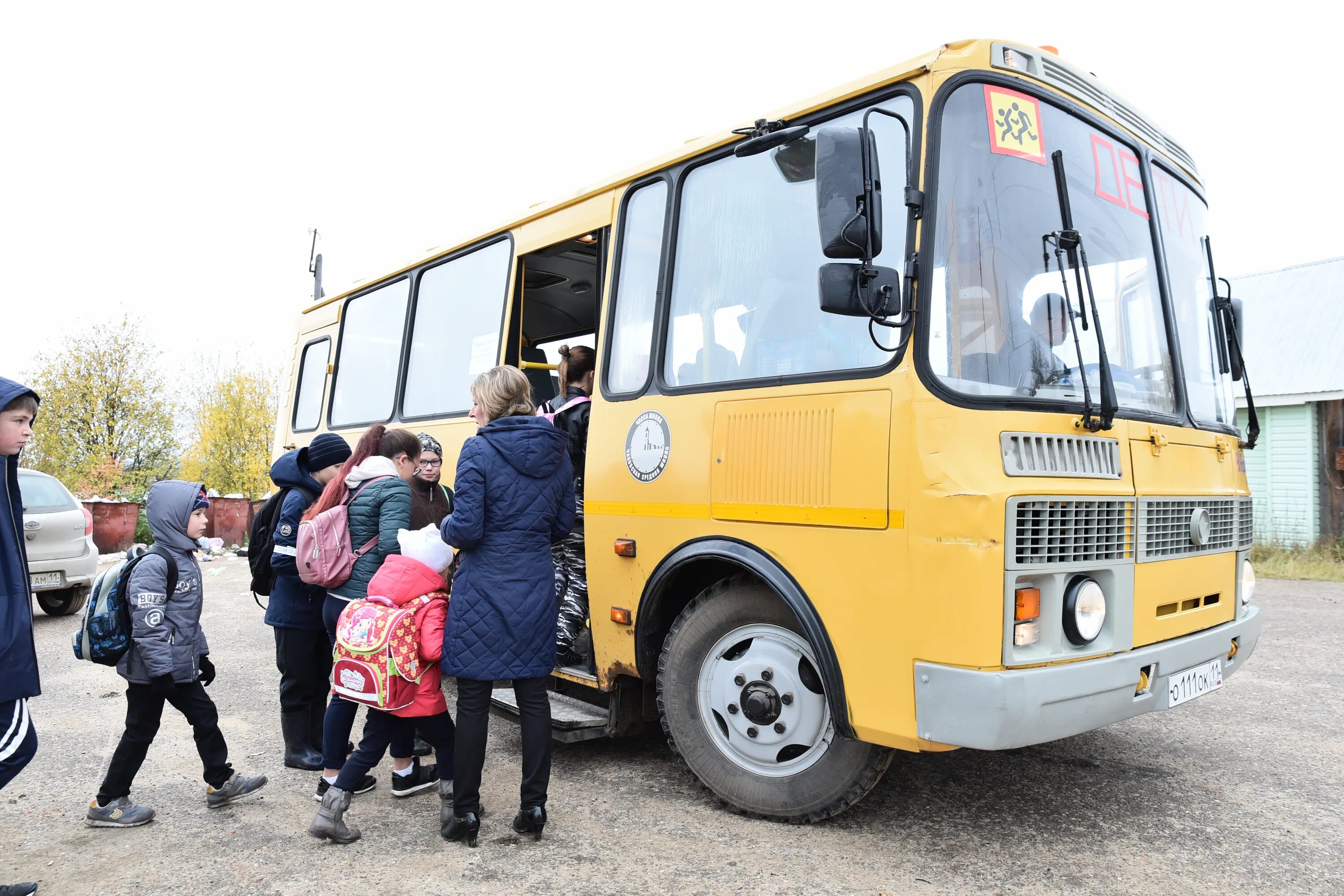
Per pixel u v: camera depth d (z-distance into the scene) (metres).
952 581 2.93
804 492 3.41
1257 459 15.76
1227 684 6.11
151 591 3.54
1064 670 2.97
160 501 3.64
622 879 3.12
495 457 3.41
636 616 4.11
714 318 3.99
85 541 9.37
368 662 3.38
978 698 2.86
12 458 2.73
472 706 3.43
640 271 4.48
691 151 4.21
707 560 3.91
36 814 3.83
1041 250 3.33
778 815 3.60
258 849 3.42
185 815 3.79
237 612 9.73
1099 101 3.79
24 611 2.74
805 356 3.56
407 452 4.39
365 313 7.41
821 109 3.66
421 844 3.45
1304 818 3.69
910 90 3.33
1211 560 3.88
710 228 4.09
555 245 5.19
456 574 3.49
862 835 3.49
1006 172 3.32
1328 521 14.87
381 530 3.92
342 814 3.46
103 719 5.39
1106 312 3.60
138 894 3.05
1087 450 3.23
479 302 5.80
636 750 4.71
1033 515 2.98
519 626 3.38
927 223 3.17
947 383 3.06
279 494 4.53
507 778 4.26
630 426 4.25
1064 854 3.32
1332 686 6.04
